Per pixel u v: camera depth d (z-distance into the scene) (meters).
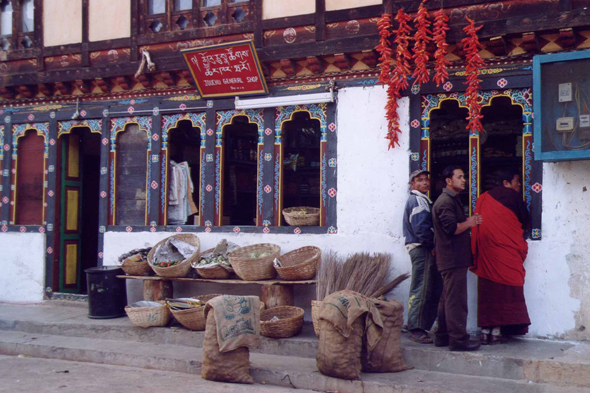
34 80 7.65
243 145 8.57
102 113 7.51
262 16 6.61
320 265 5.96
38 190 7.96
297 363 5.30
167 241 6.86
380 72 6.15
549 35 5.39
